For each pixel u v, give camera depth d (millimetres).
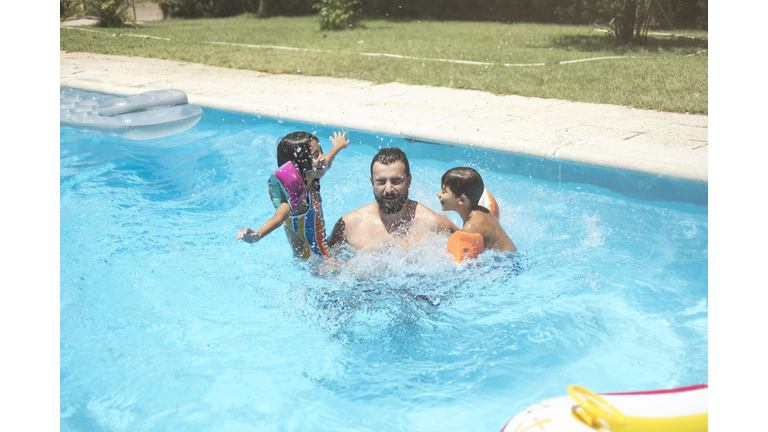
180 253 4328
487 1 24047
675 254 4180
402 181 3402
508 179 5816
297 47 14648
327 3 19594
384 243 3520
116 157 6688
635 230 4551
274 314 3496
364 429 2643
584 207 5008
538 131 6328
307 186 3500
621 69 10117
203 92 8883
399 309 3299
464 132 6277
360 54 13078
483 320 3365
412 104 7859
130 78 10266
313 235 3521
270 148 6953
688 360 3012
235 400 2840
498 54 12750
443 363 3047
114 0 20297
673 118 6789
